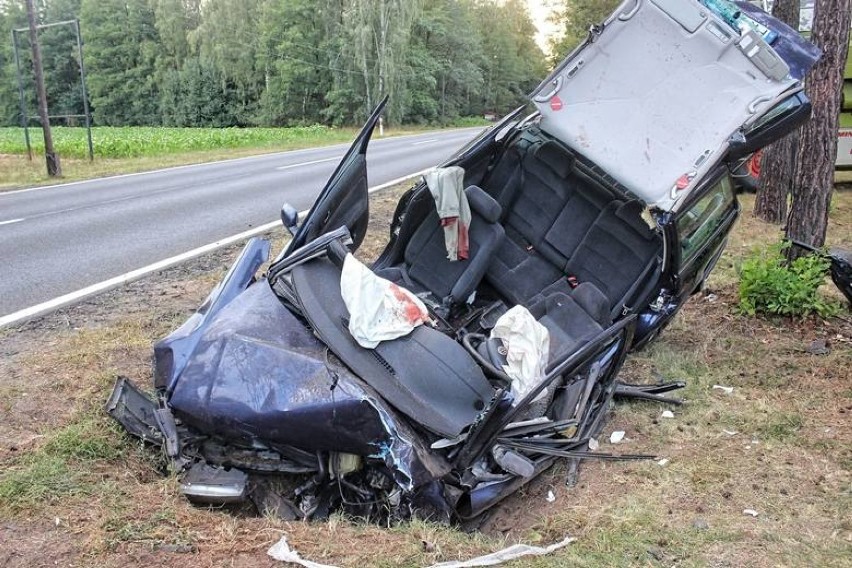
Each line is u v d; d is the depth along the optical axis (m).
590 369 4.14
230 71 68.12
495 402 3.13
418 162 19.45
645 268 4.90
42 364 4.51
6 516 2.87
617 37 4.37
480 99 83.62
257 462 3.22
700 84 4.20
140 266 7.25
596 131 4.46
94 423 3.66
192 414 3.13
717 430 4.27
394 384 3.20
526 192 5.39
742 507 3.38
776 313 6.26
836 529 3.20
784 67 3.98
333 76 60.72
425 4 71.00
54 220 9.88
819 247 6.67
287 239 8.61
